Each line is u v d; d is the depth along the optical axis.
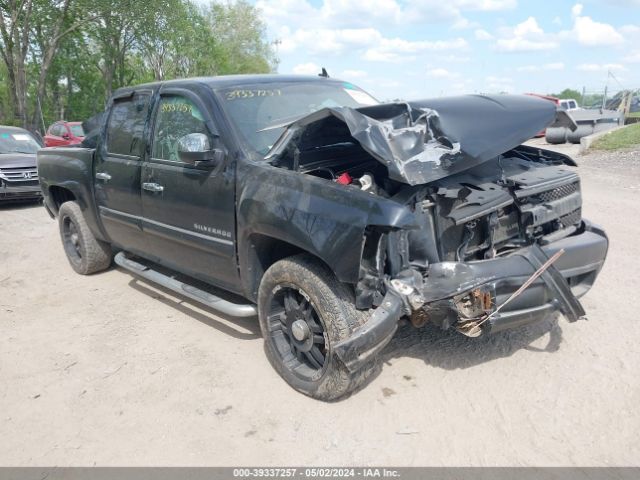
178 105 4.29
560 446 2.86
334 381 3.19
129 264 5.16
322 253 3.03
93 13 29.73
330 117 3.21
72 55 36.06
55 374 3.89
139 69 44.53
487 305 2.98
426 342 4.00
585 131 18.02
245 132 3.81
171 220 4.28
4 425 3.31
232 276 3.88
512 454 2.82
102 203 5.26
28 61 33.16
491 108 3.40
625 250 5.94
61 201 6.45
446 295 3.01
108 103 5.28
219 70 49.56
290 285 3.33
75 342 4.39
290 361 3.56
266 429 3.13
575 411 3.14
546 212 3.58
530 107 3.49
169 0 31.58
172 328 4.55
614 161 12.95
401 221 2.77
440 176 2.97
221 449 2.98
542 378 3.48
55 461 2.96
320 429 3.10
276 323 3.64
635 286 4.90
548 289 3.22
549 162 4.40
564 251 3.56
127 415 3.35
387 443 2.95
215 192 3.79
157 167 4.36
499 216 3.46
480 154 3.07
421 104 3.32
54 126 19.28
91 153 5.36
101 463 2.92
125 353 4.15
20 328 4.73
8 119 31.08
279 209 3.27
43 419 3.35
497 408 3.20
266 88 4.30
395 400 3.32
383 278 3.03
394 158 2.94
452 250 3.30
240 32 59.22
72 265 6.25
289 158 3.55
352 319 3.07
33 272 6.34
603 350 3.79
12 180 10.36
